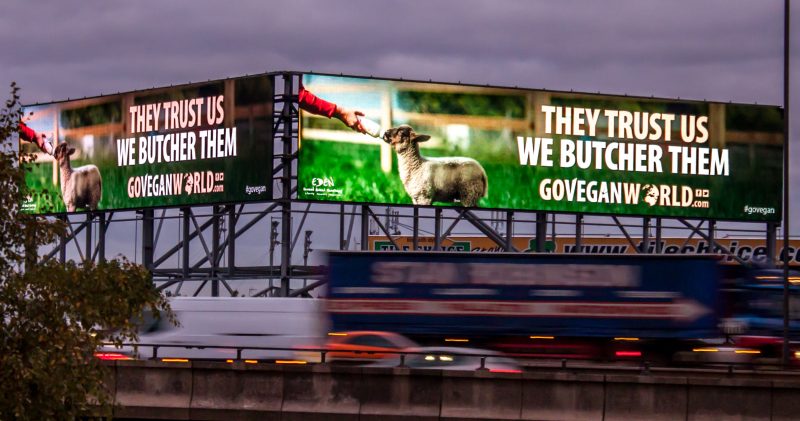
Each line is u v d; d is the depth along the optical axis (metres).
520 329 52.38
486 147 79.56
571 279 52.47
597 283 52.44
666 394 39.16
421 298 52.38
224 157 78.12
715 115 84.62
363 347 48.44
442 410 40.25
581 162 81.81
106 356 48.25
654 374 44.97
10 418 27.89
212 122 78.75
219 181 78.25
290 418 41.12
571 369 45.84
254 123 77.00
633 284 52.34
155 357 43.28
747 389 38.88
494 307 52.44
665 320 52.16
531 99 80.75
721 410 38.91
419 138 78.19
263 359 50.12
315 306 51.72
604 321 52.28
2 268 28.48
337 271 52.41
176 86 80.50
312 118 76.06
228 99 78.12
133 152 82.38
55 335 28.14
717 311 52.16
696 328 52.03
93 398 33.56
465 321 52.34
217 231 78.62
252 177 76.88
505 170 80.00
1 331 27.98
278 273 77.06
